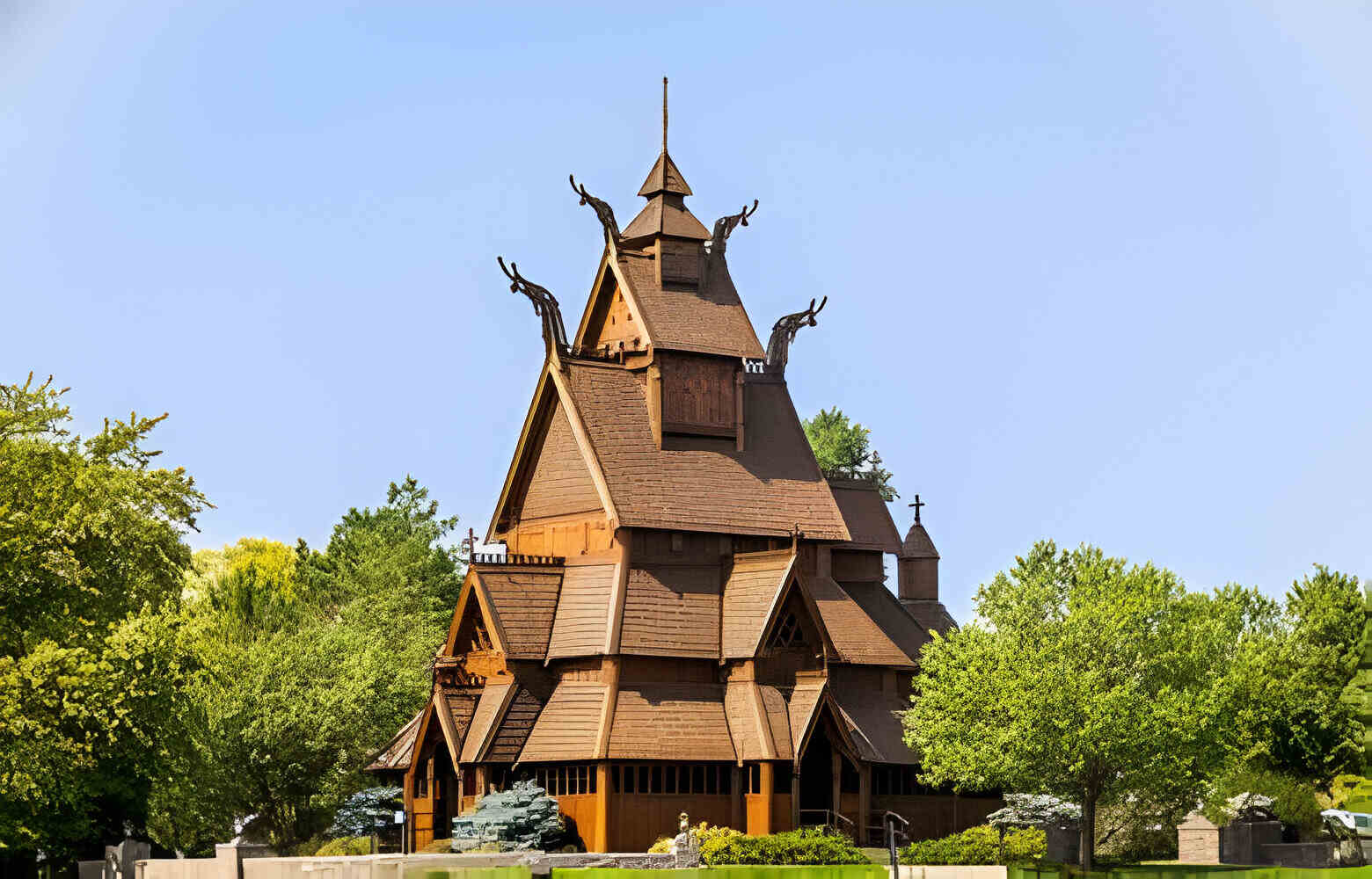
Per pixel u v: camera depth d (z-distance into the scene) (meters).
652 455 91.44
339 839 90.12
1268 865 83.38
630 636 86.38
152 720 82.69
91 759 78.88
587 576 89.12
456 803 88.94
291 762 94.00
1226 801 87.25
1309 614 110.19
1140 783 80.38
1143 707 78.38
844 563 99.69
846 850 78.81
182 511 90.00
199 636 84.06
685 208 96.75
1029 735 78.75
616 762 83.62
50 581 82.94
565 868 75.00
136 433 90.75
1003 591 83.50
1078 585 82.12
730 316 95.50
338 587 134.25
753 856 77.44
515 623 87.94
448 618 131.12
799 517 93.62
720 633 88.50
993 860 79.25
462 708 87.50
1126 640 80.19
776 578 88.19
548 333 92.88
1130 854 89.69
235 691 93.25
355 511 140.50
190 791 93.44
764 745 84.62
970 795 93.25
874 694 93.25
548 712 86.69
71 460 86.62
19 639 82.50
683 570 89.88
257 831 95.88
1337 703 100.50
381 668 98.44
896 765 90.31
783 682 87.69
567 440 92.19
